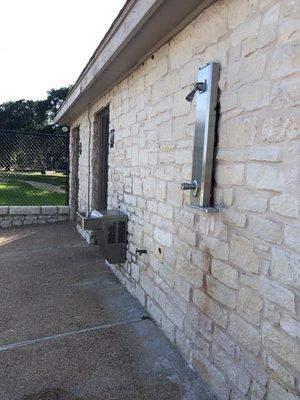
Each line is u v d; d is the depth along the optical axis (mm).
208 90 1984
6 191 9688
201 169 2062
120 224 3719
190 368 2328
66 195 7973
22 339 2650
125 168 3801
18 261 4688
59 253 5094
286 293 1497
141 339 2691
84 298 3469
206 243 2143
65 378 2197
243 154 1771
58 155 8000
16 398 2008
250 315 1736
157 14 2246
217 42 1993
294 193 1446
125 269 3787
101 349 2533
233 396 1881
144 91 3180
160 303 2855
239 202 1811
